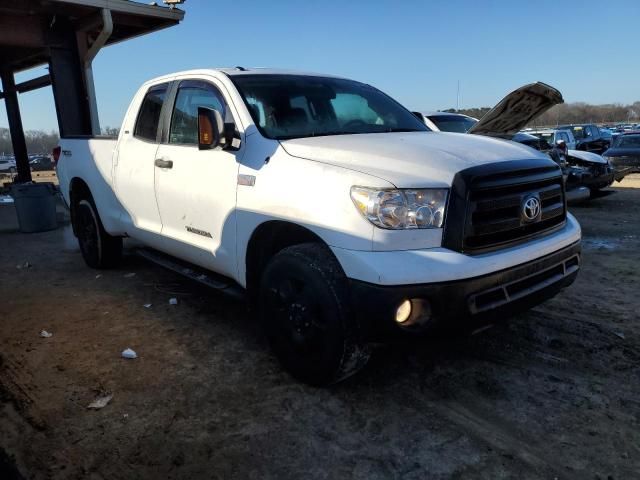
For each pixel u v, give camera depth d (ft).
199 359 12.16
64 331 13.99
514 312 9.85
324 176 9.82
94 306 15.92
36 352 12.72
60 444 9.07
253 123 11.80
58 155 21.38
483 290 9.13
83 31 35.37
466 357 11.87
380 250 8.92
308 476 8.20
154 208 14.92
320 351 10.03
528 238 10.22
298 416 9.76
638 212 31.81
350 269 9.14
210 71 13.55
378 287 8.79
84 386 11.02
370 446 8.86
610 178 34.32
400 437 9.08
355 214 9.16
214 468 8.42
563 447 8.71
